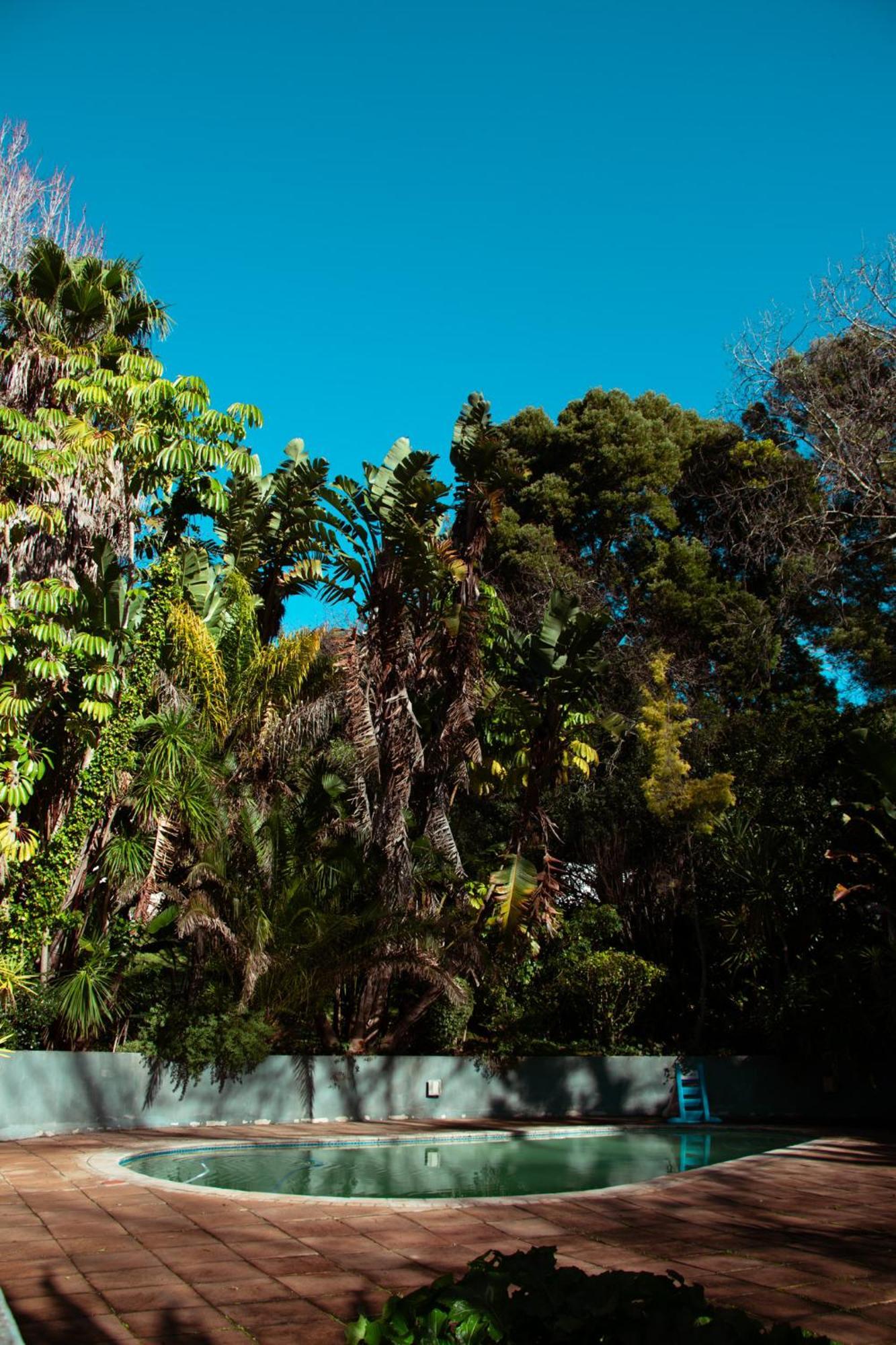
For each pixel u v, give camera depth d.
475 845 16.89
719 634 24.36
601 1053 14.51
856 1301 4.55
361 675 13.34
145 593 12.91
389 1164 9.58
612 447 25.22
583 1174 9.26
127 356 13.16
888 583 23.92
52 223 22.80
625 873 16.78
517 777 14.19
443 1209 6.52
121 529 13.49
